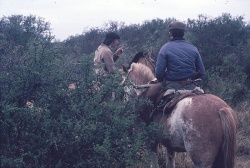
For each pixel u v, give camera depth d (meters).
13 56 4.77
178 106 4.67
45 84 4.65
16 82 4.51
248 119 8.55
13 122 4.27
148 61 6.56
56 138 4.32
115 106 4.62
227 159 4.29
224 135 4.31
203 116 4.39
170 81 5.19
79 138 4.42
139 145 4.52
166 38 13.49
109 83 4.72
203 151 4.38
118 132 4.59
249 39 13.49
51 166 4.52
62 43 5.02
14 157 4.34
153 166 5.48
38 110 4.45
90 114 4.54
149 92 5.32
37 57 4.61
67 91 4.69
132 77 5.88
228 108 4.47
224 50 12.66
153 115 5.21
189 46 5.26
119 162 4.61
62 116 4.49
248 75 12.06
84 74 4.81
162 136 4.82
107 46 7.79
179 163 6.38
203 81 10.40
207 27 13.92
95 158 4.44
